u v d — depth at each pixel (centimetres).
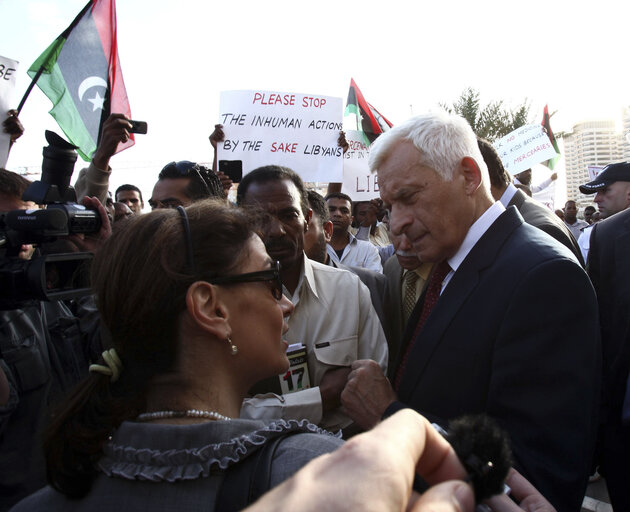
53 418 83
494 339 142
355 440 42
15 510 80
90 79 346
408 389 158
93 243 168
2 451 192
